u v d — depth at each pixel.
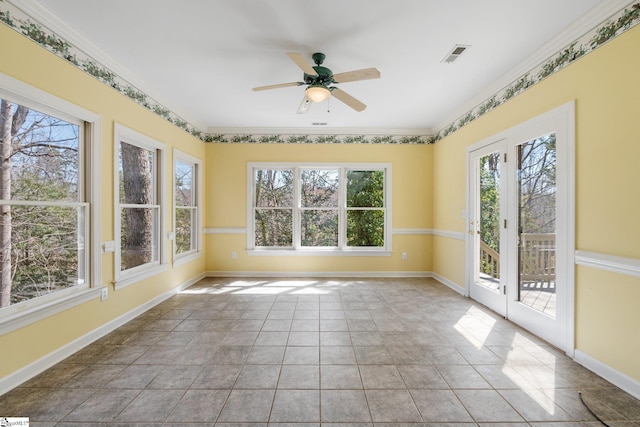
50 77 2.15
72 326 2.36
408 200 5.08
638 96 1.80
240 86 3.37
